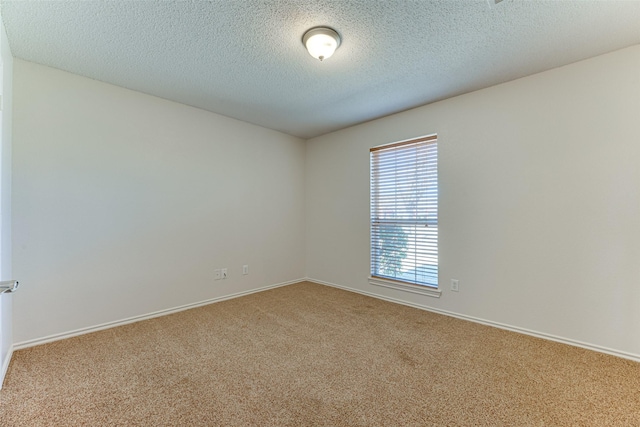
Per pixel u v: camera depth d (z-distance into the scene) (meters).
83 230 2.46
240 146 3.64
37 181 2.24
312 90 2.75
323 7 1.65
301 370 1.88
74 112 2.42
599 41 1.97
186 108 3.12
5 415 1.45
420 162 3.19
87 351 2.13
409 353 2.11
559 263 2.31
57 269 2.33
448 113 2.93
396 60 2.21
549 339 2.34
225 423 1.41
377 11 1.68
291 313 2.98
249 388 1.69
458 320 2.79
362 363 1.97
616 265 2.08
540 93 2.39
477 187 2.74
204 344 2.26
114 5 1.62
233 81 2.56
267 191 3.97
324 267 4.24
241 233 3.64
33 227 2.21
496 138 2.62
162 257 2.93
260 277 3.87
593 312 2.17
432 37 1.93
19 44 1.99
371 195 3.68
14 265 2.12
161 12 1.69
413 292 3.21
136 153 2.76
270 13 1.70
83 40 1.96
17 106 2.15
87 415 1.46
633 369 1.88
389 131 3.44
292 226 4.31
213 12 1.69
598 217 2.15
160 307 2.91
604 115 2.13
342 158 4.00
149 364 1.95
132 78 2.50
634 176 2.02
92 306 2.49
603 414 1.46
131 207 2.73
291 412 1.49
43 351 2.12
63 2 1.59
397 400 1.58
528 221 2.46
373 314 2.96
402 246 3.36
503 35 1.91
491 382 1.74
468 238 2.80
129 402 1.56
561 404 1.54
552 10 1.67
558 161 2.31
